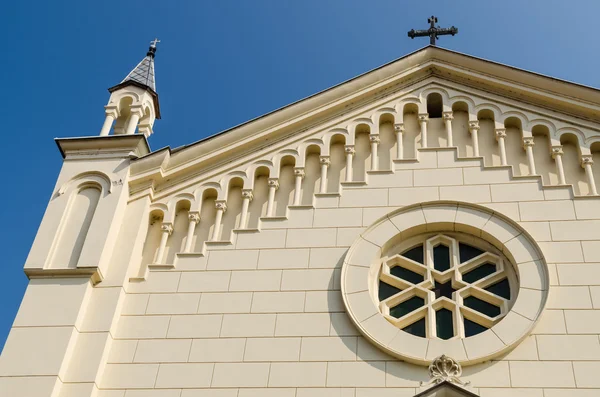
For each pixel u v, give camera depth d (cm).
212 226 1435
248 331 1247
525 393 1116
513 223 1322
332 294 1278
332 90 1568
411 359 1168
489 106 1526
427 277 1305
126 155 1520
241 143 1527
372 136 1509
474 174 1408
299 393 1158
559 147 1440
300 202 1438
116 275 1346
